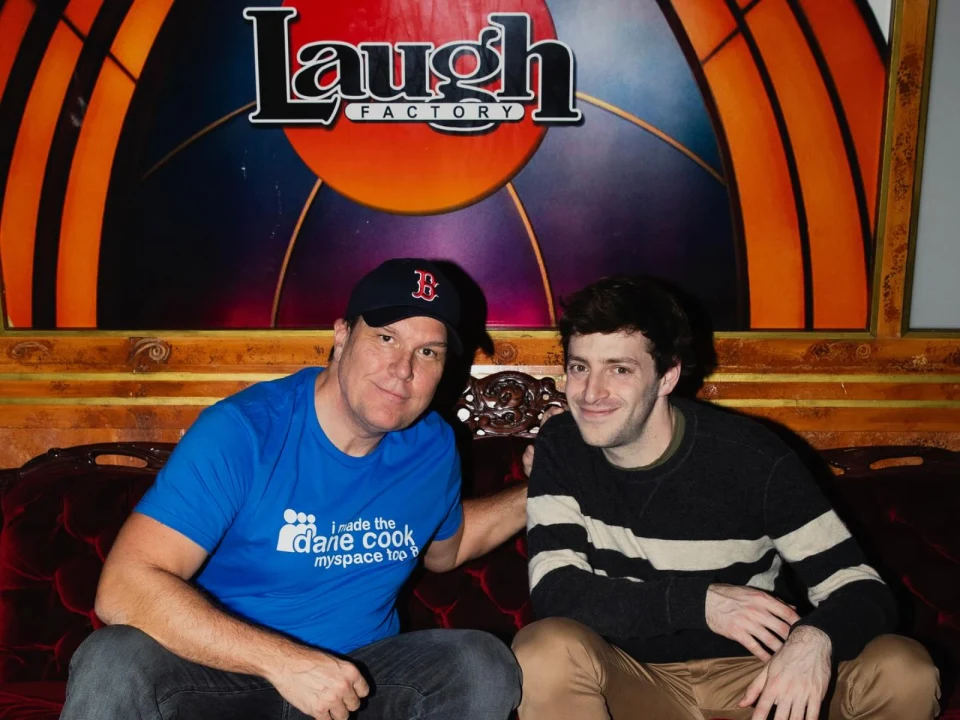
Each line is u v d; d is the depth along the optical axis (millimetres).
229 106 2205
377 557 1685
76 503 2043
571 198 2246
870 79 2191
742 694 1652
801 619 1491
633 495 1677
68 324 2285
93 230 2248
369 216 2252
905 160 2215
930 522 2059
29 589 2004
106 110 2199
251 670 1400
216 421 1577
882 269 2258
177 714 1478
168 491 1510
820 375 2301
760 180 2236
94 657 1403
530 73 2197
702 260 2266
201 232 2254
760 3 2168
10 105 2186
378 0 2174
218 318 2289
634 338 1570
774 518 1625
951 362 2303
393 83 2203
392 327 1553
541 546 1672
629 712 1646
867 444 2334
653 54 2189
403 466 1712
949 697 1908
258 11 2170
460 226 2256
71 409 2314
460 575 2090
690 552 1647
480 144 2225
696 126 2217
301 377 1712
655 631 1521
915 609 2037
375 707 1593
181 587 1438
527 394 2205
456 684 1528
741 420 1715
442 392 2299
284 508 1607
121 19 2168
